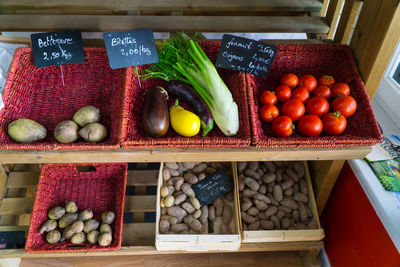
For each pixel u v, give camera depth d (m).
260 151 1.08
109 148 1.06
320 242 1.42
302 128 1.14
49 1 1.47
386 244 1.15
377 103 1.63
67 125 1.10
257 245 1.42
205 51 1.32
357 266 1.34
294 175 1.50
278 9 1.54
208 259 1.62
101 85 1.32
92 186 1.48
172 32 1.43
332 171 1.34
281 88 1.26
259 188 1.49
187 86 1.22
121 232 1.33
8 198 1.54
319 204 1.55
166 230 1.34
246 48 1.21
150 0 1.51
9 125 1.07
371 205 1.21
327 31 1.49
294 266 1.60
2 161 1.07
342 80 1.29
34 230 1.30
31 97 1.26
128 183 1.58
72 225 1.32
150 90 1.18
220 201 1.45
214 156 1.09
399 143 1.39
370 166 1.27
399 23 1.02
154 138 1.07
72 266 1.57
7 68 1.31
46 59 1.19
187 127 1.10
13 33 1.91
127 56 1.15
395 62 1.49
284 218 1.44
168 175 1.45
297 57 1.34
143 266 1.58
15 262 1.50
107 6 1.48
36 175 1.59
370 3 1.14
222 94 1.11
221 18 1.45
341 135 1.17
